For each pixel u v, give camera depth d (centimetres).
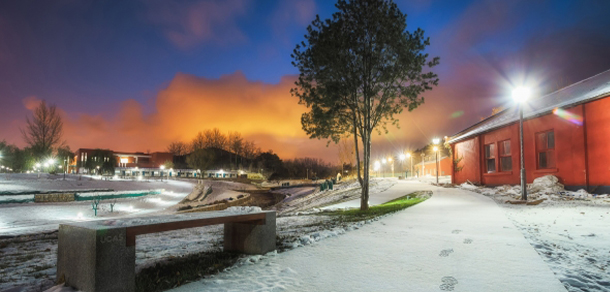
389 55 1582
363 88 1619
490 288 434
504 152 2494
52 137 7606
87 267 405
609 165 1605
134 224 455
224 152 14588
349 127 1781
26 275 554
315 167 12744
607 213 1083
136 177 8788
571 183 1814
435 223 1004
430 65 1614
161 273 523
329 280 482
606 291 419
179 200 4966
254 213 636
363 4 1522
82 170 9562
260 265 566
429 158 7288
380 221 1079
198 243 894
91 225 436
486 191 2223
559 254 610
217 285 462
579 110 1773
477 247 669
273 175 12281
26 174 7231
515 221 1014
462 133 3219
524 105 2748
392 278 487
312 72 1628
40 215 3025
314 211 1839
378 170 9050
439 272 511
